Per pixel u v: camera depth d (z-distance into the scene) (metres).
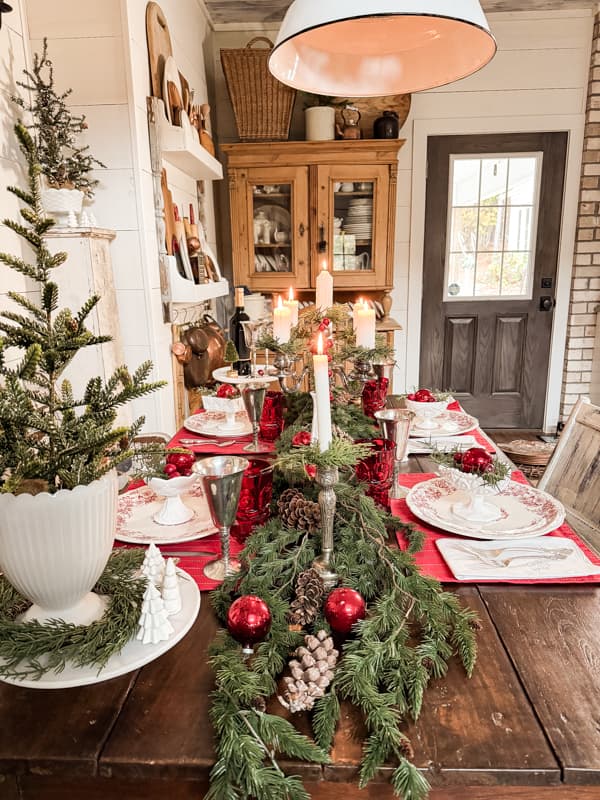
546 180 3.69
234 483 0.88
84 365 1.94
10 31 1.88
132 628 0.74
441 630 0.76
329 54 1.36
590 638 0.78
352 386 1.50
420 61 1.36
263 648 0.74
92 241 1.88
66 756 0.61
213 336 2.88
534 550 1.01
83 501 0.69
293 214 3.33
